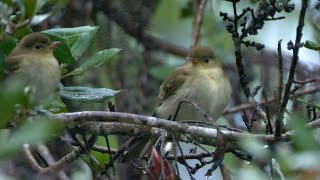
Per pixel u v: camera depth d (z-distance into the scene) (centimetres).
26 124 727
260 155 851
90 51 1505
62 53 1138
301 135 730
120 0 1599
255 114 1211
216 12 1767
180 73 1371
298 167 760
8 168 1273
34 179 1289
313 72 1650
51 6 1302
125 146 1095
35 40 1187
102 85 1595
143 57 1636
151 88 1606
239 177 750
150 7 1656
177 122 1028
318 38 1581
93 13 1557
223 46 1772
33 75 1178
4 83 956
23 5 977
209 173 947
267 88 1611
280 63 971
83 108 1473
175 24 1795
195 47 1416
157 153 923
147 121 1024
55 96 1089
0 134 798
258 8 1192
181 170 1452
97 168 1152
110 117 1021
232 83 1691
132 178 1397
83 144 1106
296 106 1230
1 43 1008
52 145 1373
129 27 1616
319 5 1431
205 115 959
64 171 1312
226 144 986
